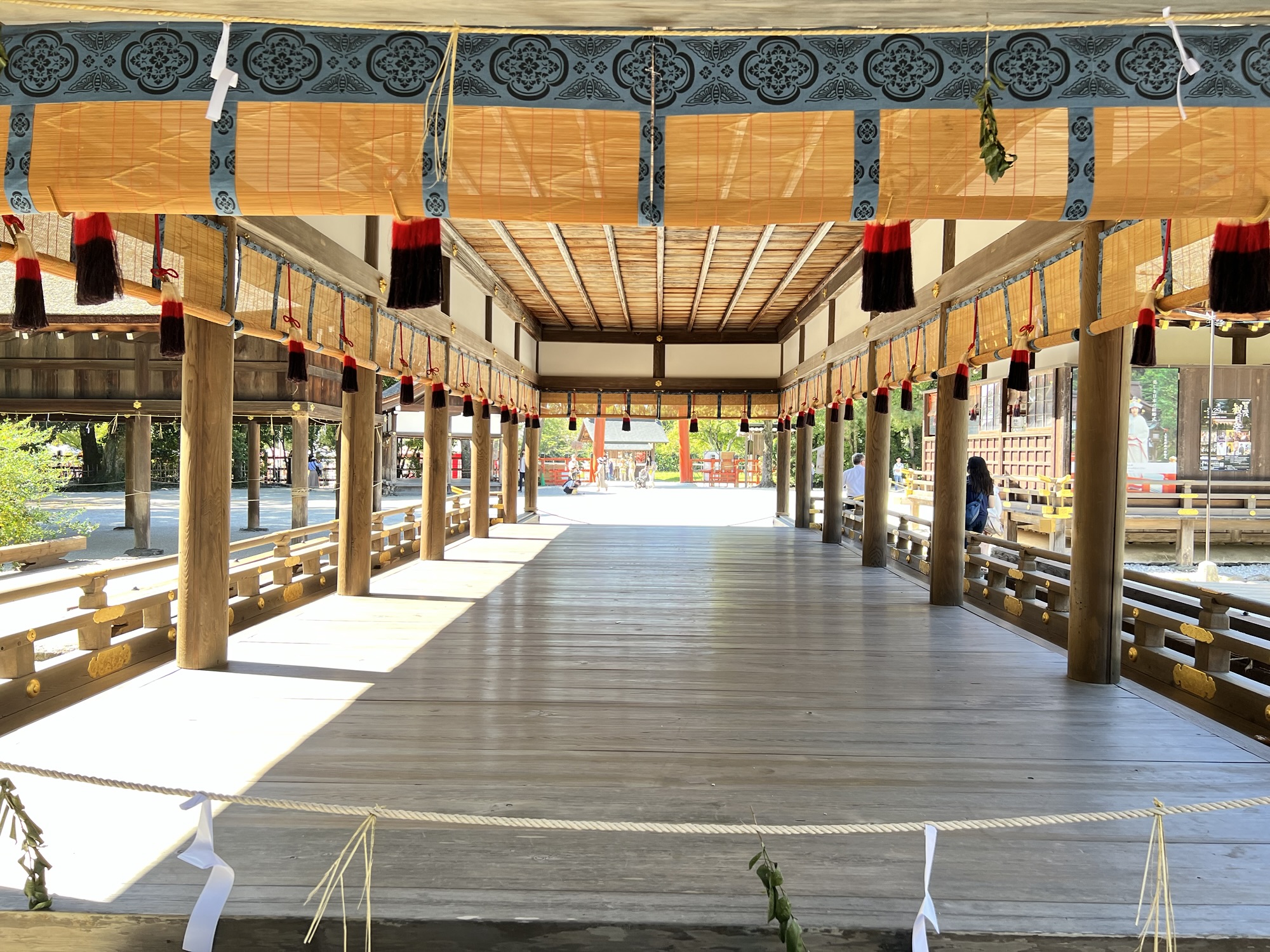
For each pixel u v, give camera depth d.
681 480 29.22
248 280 4.41
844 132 2.79
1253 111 2.71
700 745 3.19
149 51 2.82
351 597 6.43
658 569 8.27
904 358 7.40
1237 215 2.72
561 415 14.39
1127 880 2.22
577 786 2.78
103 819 2.49
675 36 2.81
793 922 1.88
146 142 2.82
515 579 7.46
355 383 5.92
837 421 10.55
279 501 20.09
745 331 14.21
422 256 2.88
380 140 2.82
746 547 10.25
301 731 3.29
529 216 2.84
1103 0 2.50
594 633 5.20
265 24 2.82
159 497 19.89
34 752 3.02
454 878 2.19
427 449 8.61
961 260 5.89
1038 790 2.78
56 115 2.82
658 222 2.85
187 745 3.11
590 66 2.82
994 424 11.34
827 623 5.60
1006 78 2.77
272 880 2.16
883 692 3.95
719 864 2.28
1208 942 1.97
